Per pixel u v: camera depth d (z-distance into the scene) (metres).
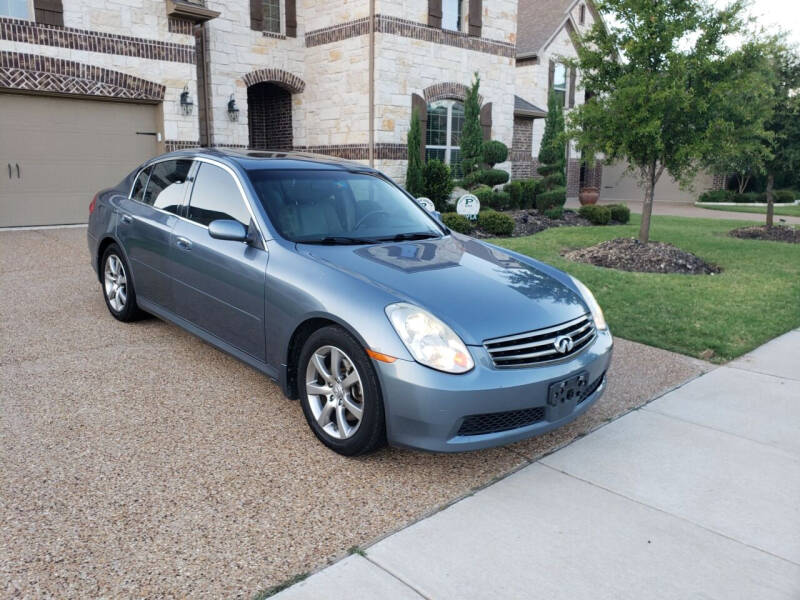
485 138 16.47
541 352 3.28
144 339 5.22
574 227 14.29
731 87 9.16
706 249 11.12
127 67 11.61
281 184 4.29
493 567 2.58
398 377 3.03
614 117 9.68
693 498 3.17
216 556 2.58
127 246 5.19
